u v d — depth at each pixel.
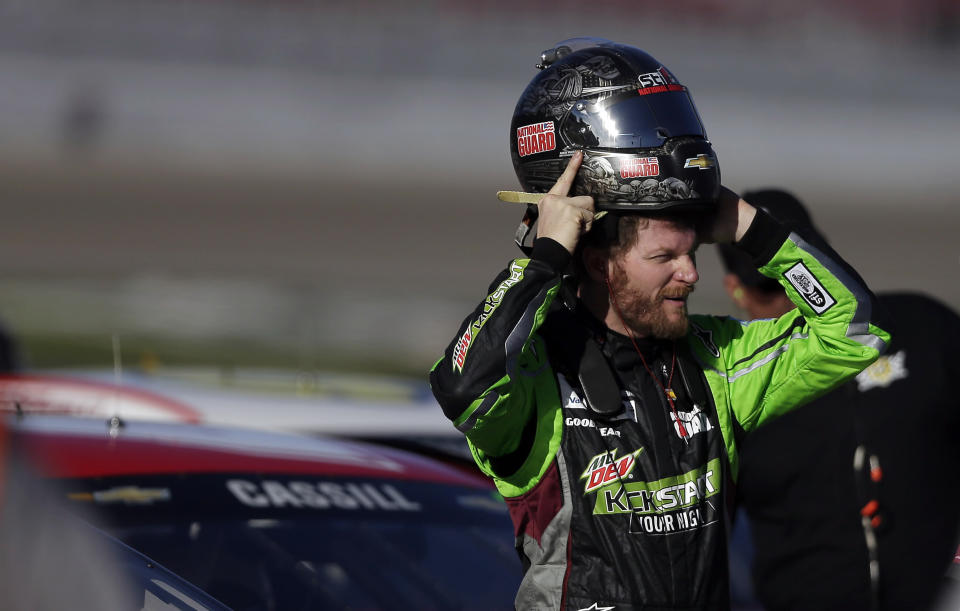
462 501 10.33
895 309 11.46
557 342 7.89
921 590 10.98
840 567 11.28
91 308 31.69
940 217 81.75
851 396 11.33
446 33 131.38
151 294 31.77
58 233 58.56
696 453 7.84
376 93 109.75
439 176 89.25
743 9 150.50
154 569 7.09
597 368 7.73
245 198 73.88
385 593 8.83
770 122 115.19
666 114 7.96
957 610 9.41
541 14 140.50
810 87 128.25
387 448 11.53
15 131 89.56
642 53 8.27
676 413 7.91
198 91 104.00
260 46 117.19
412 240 61.81
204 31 116.44
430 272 52.44
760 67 135.50
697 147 7.92
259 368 28.36
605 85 8.03
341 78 113.62
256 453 10.26
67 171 78.75
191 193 74.50
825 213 81.75
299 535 9.09
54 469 9.09
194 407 15.74
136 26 113.12
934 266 58.62
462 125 106.75
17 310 31.72
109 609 6.43
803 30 149.62
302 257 55.47
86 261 51.47
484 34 137.00
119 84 102.38
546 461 7.57
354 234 63.09
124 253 54.44
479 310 7.52
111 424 10.30
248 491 9.50
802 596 11.50
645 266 7.86
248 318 30.55
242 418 15.60
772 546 11.77
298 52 118.12
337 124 103.50
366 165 91.44
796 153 107.75
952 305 45.56
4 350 17.75
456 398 7.29
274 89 106.88
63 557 6.46
